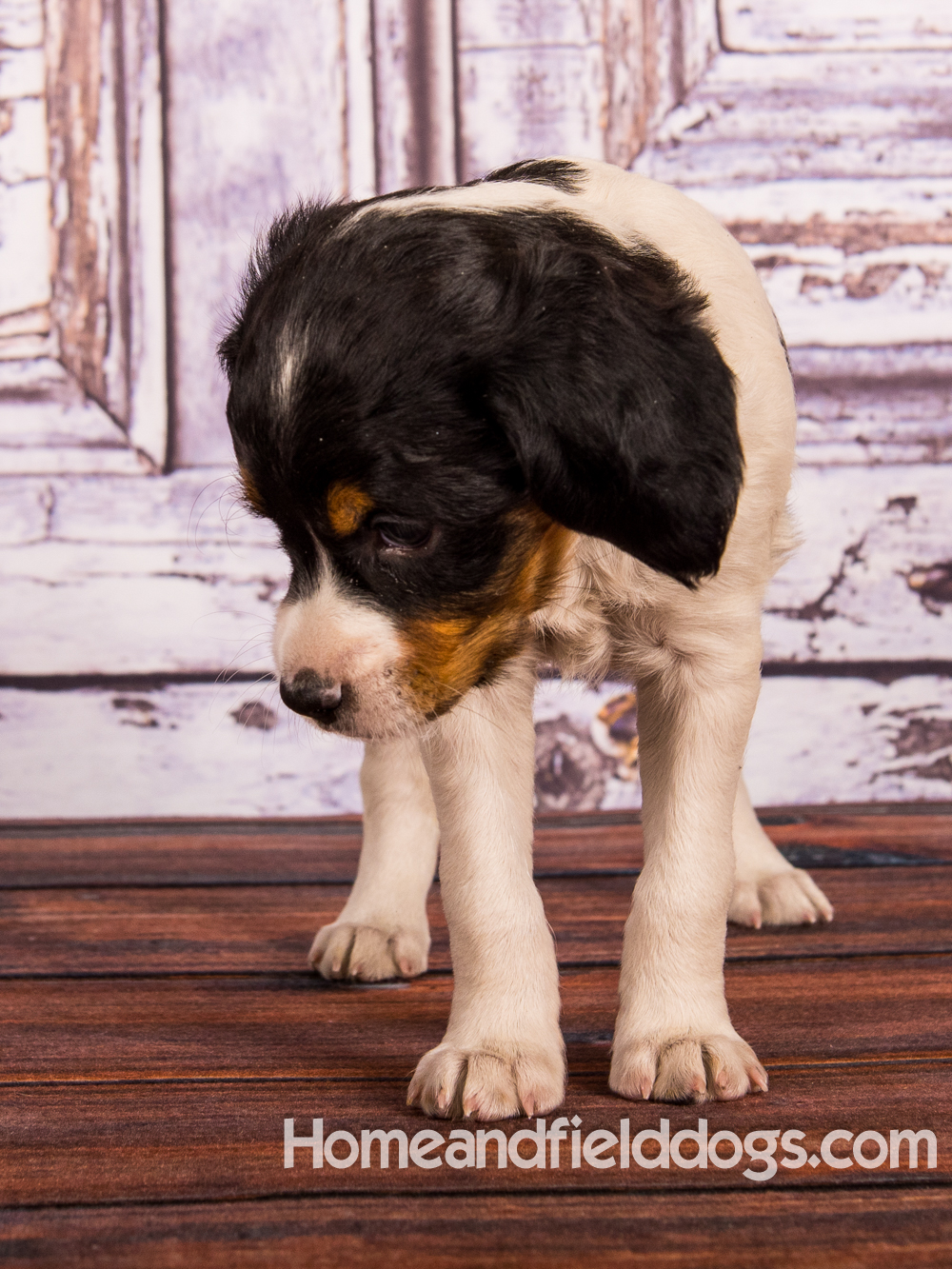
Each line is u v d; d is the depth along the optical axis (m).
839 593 3.80
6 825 3.41
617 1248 1.27
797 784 3.83
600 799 3.81
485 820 1.72
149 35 3.68
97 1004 2.04
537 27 3.70
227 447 3.75
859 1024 1.88
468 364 1.53
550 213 1.69
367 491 1.53
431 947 2.42
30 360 3.73
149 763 3.81
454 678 1.65
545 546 1.69
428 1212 1.35
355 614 1.60
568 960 2.23
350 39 3.71
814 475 3.78
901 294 3.76
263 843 3.18
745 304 1.83
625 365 1.50
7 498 3.73
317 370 1.53
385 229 1.60
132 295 3.72
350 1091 1.68
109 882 2.79
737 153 3.73
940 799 3.83
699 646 1.77
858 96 3.71
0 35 3.67
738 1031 1.86
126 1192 1.39
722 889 1.72
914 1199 1.37
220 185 3.73
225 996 2.10
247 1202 1.37
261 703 3.80
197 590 3.78
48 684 3.78
